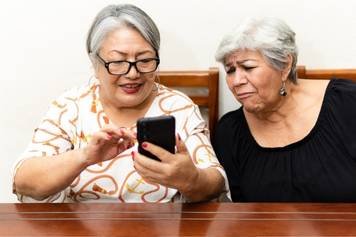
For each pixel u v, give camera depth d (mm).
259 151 1336
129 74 1152
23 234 916
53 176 1087
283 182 1284
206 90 1599
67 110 1264
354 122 1254
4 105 1653
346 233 894
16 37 1583
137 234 908
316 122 1280
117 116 1261
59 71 1617
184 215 998
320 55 1569
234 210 1022
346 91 1279
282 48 1206
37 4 1551
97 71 1209
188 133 1242
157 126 955
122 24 1146
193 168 1014
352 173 1247
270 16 1401
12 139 1693
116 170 1211
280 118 1326
